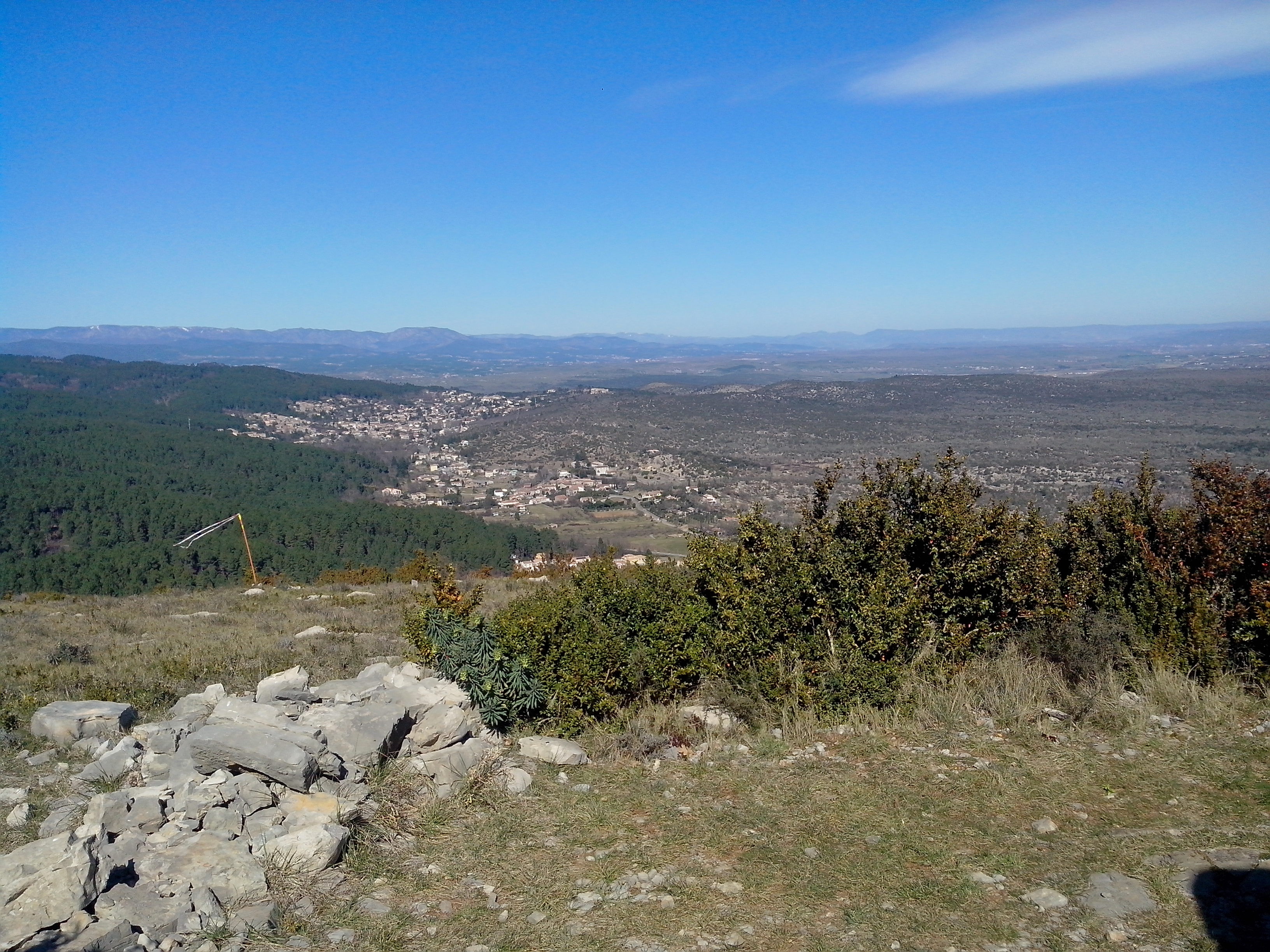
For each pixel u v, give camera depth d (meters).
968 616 7.16
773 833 4.65
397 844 4.62
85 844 3.95
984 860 4.27
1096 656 6.70
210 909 3.85
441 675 6.68
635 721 6.37
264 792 4.81
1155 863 4.16
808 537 7.32
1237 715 6.00
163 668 9.45
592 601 7.17
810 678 6.47
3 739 6.36
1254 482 7.28
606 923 3.82
